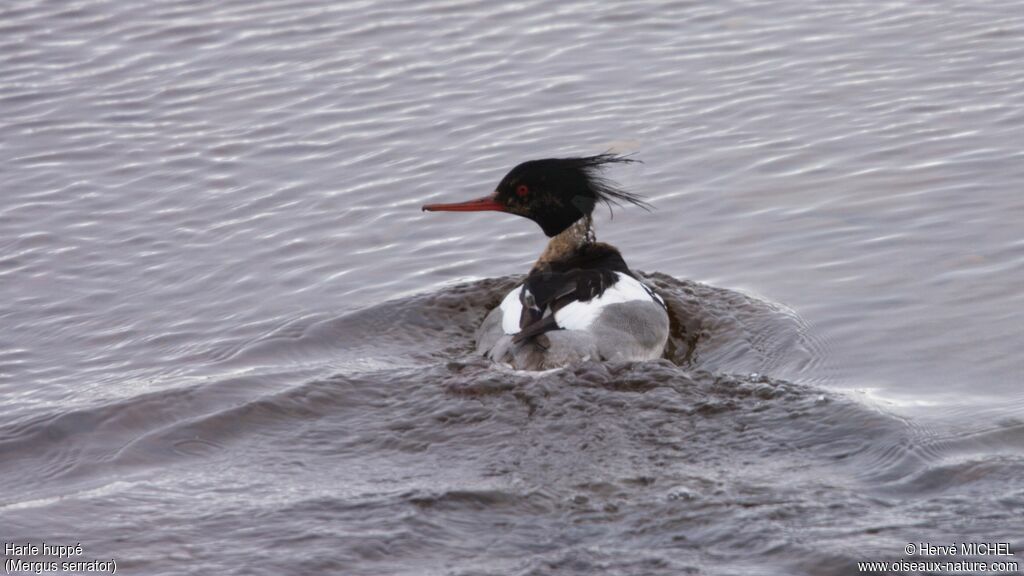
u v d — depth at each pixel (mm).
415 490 10469
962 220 15477
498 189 15164
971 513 9758
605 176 17344
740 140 18188
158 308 15133
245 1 24484
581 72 20766
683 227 16141
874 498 10094
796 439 11156
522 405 11828
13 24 23641
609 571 9125
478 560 9398
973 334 13102
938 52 20391
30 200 17938
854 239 15352
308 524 10055
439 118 19641
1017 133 17547
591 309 13242
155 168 18734
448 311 14609
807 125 18422
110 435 12039
